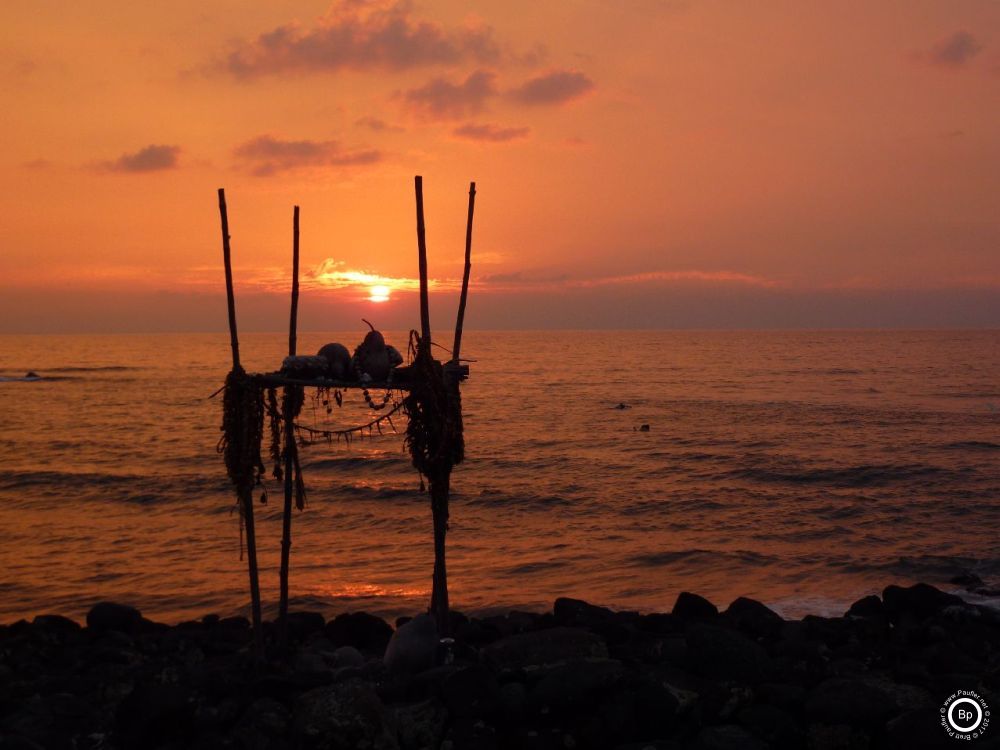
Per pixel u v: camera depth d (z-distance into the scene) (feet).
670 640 35.24
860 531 92.07
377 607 61.26
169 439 195.83
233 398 31.99
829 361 579.89
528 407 272.51
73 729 28.63
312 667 34.17
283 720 27.91
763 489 122.01
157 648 38.75
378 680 31.89
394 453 166.81
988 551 80.48
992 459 147.95
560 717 28.55
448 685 28.76
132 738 27.91
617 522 100.07
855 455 156.25
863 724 28.45
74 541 88.17
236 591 66.23
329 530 94.48
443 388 32.55
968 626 43.60
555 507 110.11
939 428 202.69
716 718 29.22
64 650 37.78
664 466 147.13
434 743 27.58
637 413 248.93
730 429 205.46
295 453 35.22
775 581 70.13
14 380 416.87
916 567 74.38
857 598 63.46
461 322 34.22
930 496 112.98
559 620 41.63
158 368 544.62
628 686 29.12
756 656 32.14
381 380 32.48
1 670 34.50
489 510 108.37
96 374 471.21
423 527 96.48
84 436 202.69
